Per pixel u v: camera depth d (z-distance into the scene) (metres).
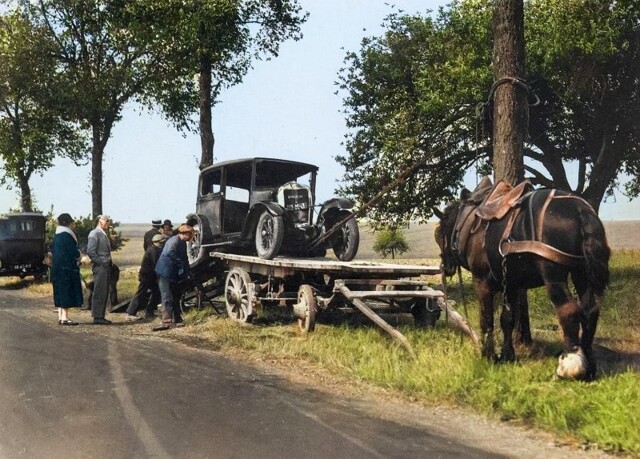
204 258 13.64
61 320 12.75
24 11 30.77
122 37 27.19
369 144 17.44
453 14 17.02
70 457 4.96
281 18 20.28
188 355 9.34
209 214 13.70
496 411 6.20
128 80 29.44
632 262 17.41
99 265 13.09
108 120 30.64
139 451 5.10
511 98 9.66
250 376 7.89
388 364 7.79
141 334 11.53
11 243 24.14
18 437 5.46
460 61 15.83
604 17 15.65
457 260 8.36
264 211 11.92
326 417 6.09
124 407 6.39
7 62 30.58
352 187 17.22
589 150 17.84
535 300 12.99
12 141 33.91
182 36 18.95
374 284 10.28
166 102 29.72
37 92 31.06
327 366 8.26
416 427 5.81
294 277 11.35
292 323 11.90
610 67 16.42
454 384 6.75
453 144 16.92
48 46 30.56
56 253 12.70
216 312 13.70
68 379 7.63
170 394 6.93
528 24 16.12
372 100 17.94
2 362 8.63
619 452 5.11
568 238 6.55
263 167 13.09
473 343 8.55
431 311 10.71
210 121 20.02
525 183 7.34
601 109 17.00
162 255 12.47
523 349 8.41
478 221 7.72
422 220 17.84
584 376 6.50
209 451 5.10
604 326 10.62
